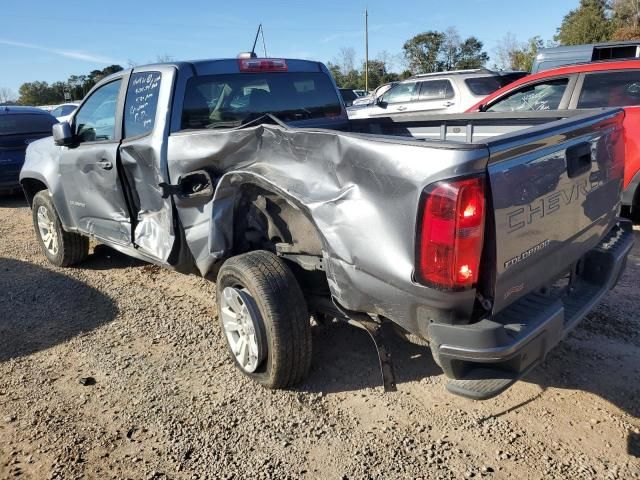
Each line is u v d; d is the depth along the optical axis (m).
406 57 63.03
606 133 3.21
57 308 4.79
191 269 4.07
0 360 3.93
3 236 7.34
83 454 2.91
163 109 3.89
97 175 4.55
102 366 3.79
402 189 2.42
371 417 3.13
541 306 2.62
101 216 4.72
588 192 3.03
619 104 5.98
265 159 3.21
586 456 2.74
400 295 2.53
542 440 2.88
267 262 3.28
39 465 2.84
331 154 2.76
